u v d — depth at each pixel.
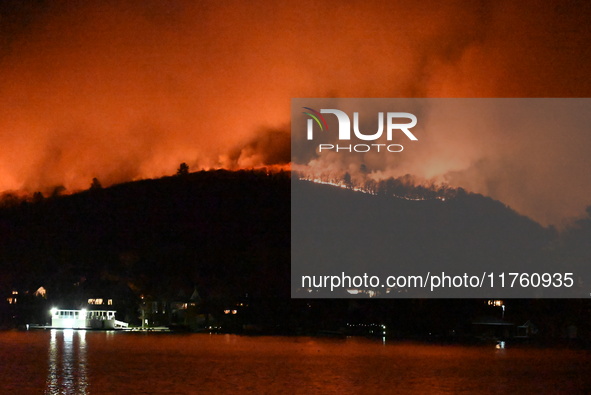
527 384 59.56
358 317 143.75
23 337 110.69
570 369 71.88
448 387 56.94
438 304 139.38
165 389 52.91
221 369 67.06
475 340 123.69
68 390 51.94
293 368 69.25
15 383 55.19
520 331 127.69
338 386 56.25
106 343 99.44
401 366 73.12
